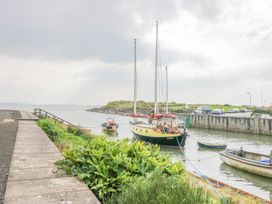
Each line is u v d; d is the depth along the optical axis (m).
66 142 12.89
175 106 123.56
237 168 19.48
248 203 6.33
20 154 8.34
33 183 5.09
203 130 59.12
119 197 4.00
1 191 4.69
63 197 4.36
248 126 51.19
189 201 3.30
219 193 5.82
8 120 26.58
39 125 19.75
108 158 5.16
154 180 3.93
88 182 5.00
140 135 31.72
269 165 16.95
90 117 109.00
